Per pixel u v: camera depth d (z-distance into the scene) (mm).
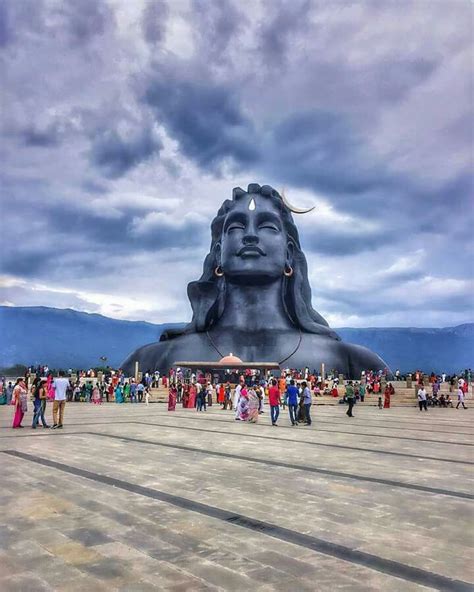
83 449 13195
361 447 14062
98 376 52375
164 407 33906
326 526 6684
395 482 9383
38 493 8336
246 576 5039
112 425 20047
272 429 19078
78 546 5867
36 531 6387
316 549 5828
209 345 59688
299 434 17312
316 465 11078
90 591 4695
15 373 78438
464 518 7094
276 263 60000
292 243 63656
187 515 7125
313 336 61281
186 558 5516
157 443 14523
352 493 8508
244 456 12242
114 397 41906
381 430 19031
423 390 33781
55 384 18516
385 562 5441
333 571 5180
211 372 52312
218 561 5434
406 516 7172
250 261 59312
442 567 5309
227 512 7285
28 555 5586
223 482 9234
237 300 61406
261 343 59438
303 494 8398
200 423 21328
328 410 33281
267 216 60812
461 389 37312
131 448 13461
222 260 60719
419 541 6121
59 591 4691
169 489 8656
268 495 8297
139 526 6621
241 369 50281
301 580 4949
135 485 8938
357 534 6367
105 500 7910
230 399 33156
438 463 11461
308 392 21328
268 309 60719
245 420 22938
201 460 11602
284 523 6793
